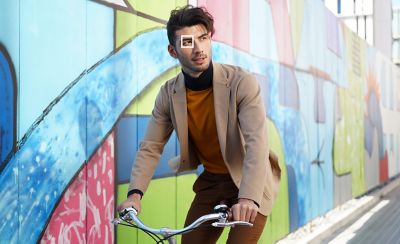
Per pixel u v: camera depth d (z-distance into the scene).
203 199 3.01
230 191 2.95
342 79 11.20
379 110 15.56
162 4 4.67
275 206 6.91
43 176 3.30
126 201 2.60
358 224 9.64
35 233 3.22
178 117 2.79
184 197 5.00
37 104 3.25
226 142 2.77
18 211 3.11
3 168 3.00
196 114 2.79
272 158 2.92
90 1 3.74
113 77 3.99
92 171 3.75
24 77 3.16
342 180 10.88
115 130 4.02
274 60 7.16
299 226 7.94
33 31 3.23
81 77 3.64
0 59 2.99
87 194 3.70
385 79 16.69
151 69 4.51
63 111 3.47
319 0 9.55
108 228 3.92
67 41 3.51
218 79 2.71
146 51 4.44
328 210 9.70
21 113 3.14
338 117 10.72
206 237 2.99
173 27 2.62
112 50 3.97
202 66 2.61
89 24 3.73
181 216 4.95
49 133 3.35
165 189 4.68
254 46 6.51
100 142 3.84
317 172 9.02
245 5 6.26
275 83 7.16
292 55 7.91
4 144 3.02
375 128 14.91
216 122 2.71
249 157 2.55
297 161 7.95
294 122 7.87
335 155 10.34
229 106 2.70
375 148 14.82
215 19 5.49
